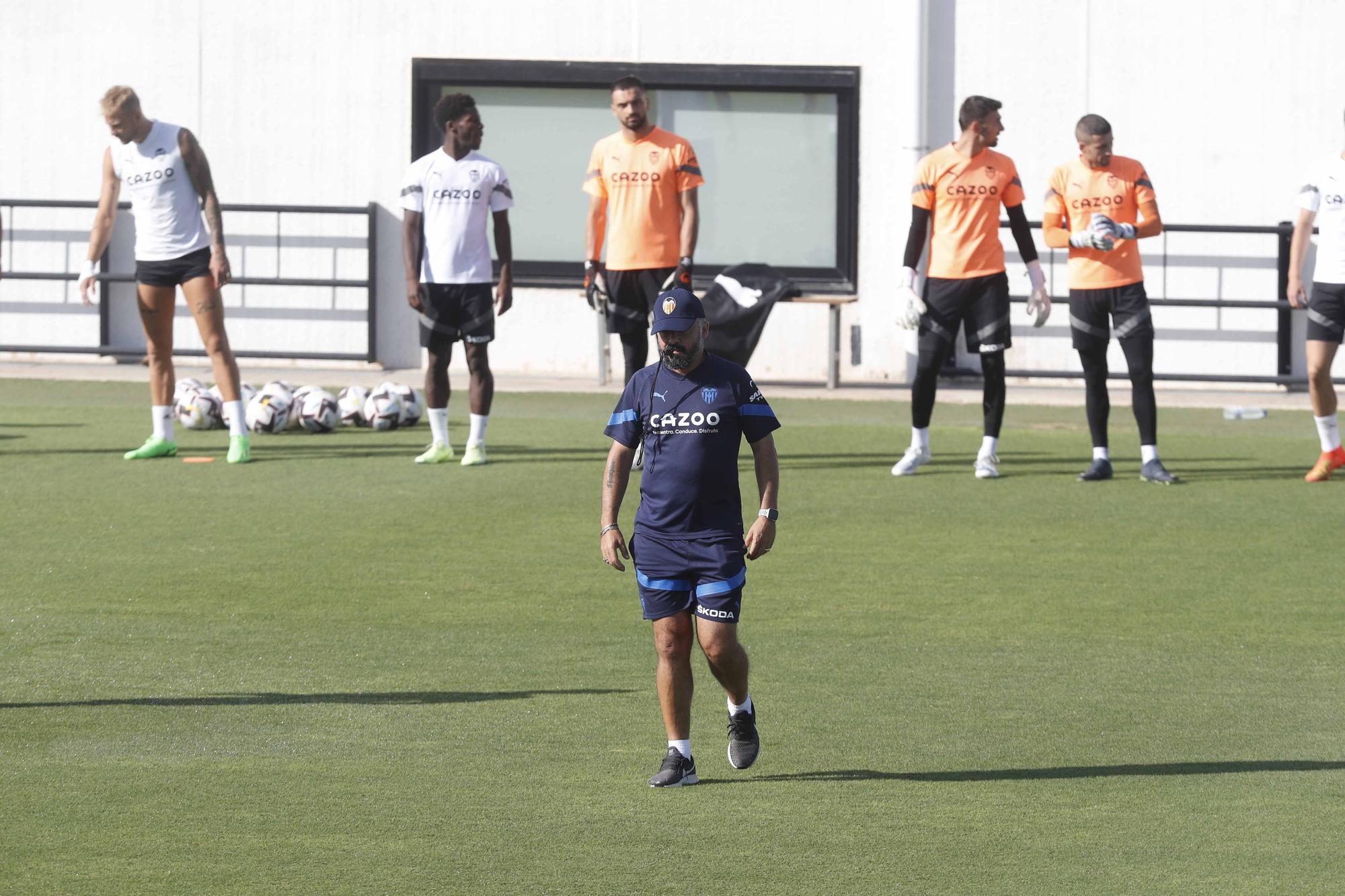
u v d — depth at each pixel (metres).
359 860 17.58
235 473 43.84
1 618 29.00
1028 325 63.28
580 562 33.78
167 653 26.81
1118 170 42.59
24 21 65.81
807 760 21.62
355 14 64.69
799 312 64.31
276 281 64.88
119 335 67.00
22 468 44.19
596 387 61.81
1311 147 62.03
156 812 19.09
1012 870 17.38
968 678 25.80
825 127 64.06
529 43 64.31
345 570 32.94
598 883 16.97
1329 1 61.69
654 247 44.47
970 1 62.62
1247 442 50.22
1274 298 62.56
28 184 66.44
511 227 65.31
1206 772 21.02
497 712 23.66
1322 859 17.70
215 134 65.44
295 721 23.11
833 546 35.50
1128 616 29.80
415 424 53.22
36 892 16.61
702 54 63.84
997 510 39.41
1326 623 29.30
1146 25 62.22
